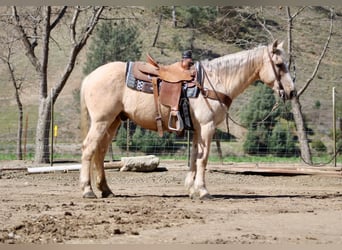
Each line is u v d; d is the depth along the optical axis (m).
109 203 13.54
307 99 43.22
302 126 27.28
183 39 49.41
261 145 32.53
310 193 16.36
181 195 15.41
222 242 9.46
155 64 14.40
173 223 11.00
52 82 46.22
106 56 43.25
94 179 14.93
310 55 48.12
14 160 28.95
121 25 43.94
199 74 14.24
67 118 42.53
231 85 14.41
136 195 15.38
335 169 21.28
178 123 14.11
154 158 21.31
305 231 10.41
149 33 50.31
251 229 10.55
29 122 42.38
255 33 44.94
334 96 22.38
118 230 10.02
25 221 10.98
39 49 49.72
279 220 11.46
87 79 14.64
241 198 14.80
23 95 46.22
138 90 14.23
